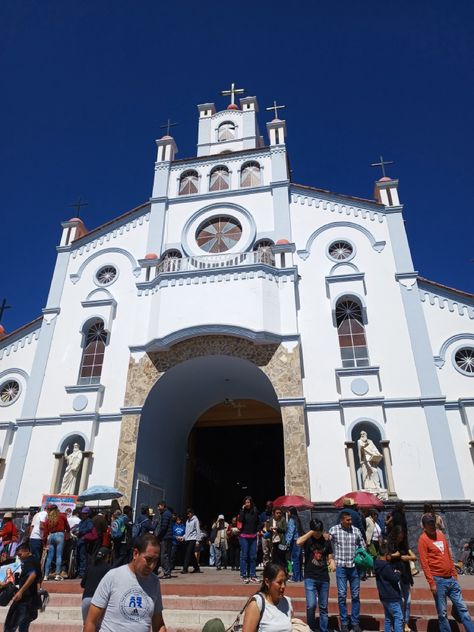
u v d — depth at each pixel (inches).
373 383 631.2
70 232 873.5
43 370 730.2
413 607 331.9
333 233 763.4
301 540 302.7
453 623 305.9
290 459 592.1
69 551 481.4
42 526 456.1
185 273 705.6
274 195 806.5
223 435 1005.2
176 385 724.7
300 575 427.8
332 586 392.2
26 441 677.3
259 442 1029.8
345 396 628.4
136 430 645.3
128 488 614.5
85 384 710.5
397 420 603.2
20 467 660.1
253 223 789.2
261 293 673.0
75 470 636.7
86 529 442.0
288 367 642.8
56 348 749.3
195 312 677.9
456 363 638.5
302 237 767.1
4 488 652.7
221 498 1021.2
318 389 641.6
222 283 690.8
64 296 796.0
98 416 674.8
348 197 783.7
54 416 687.1
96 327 757.3
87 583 228.4
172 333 666.2
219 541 636.1
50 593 398.6
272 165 848.9
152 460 693.3
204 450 952.3
